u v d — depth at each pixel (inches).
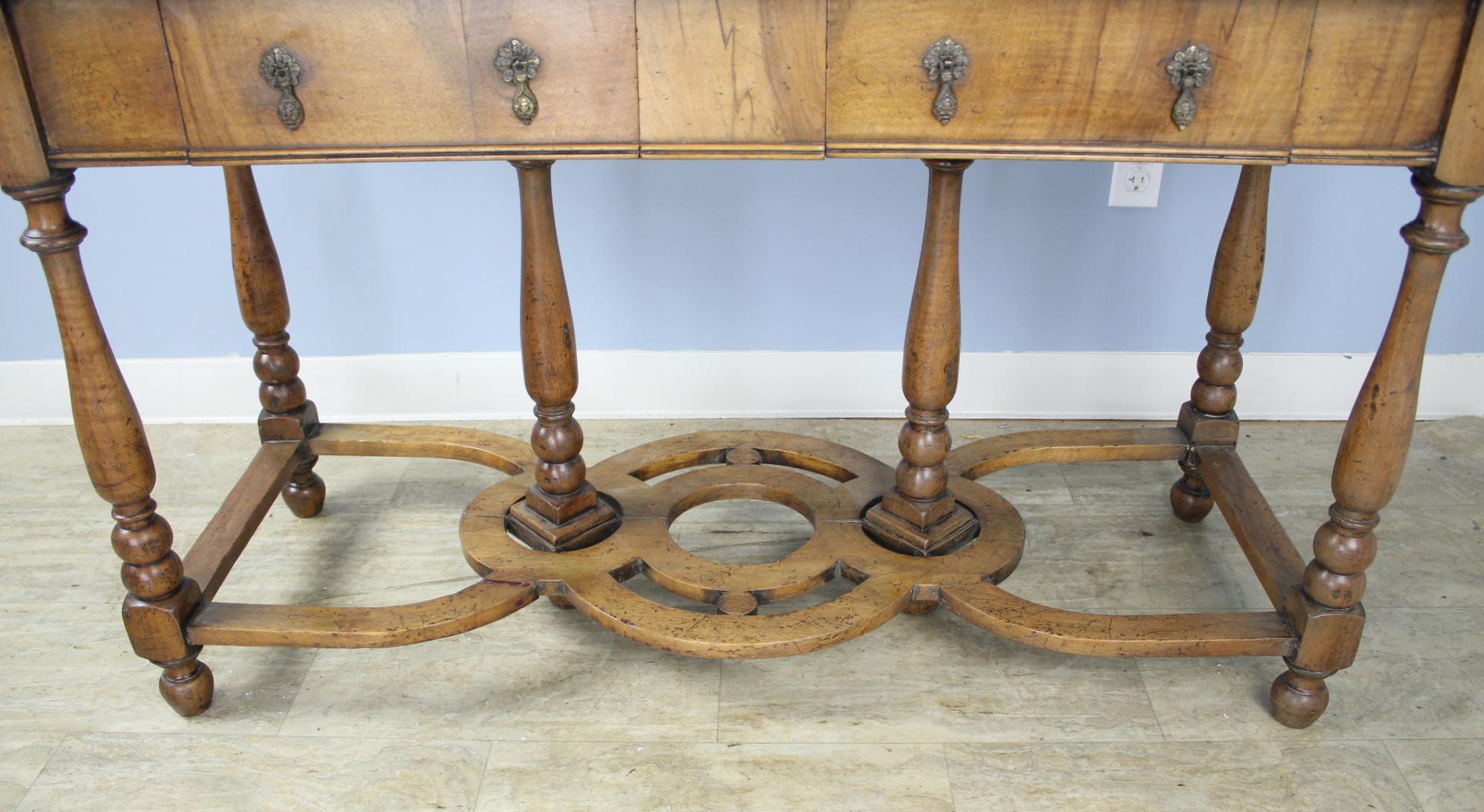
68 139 41.4
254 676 54.7
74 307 44.1
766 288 75.2
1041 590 60.7
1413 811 46.5
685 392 78.3
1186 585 61.2
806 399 78.4
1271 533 55.3
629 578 55.8
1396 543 64.3
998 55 40.5
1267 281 74.6
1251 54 39.8
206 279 74.6
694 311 76.0
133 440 46.5
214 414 78.7
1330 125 40.7
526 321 52.6
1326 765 48.8
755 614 52.3
